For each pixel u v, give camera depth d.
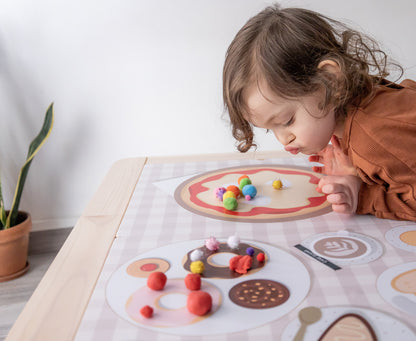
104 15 1.83
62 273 0.62
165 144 2.00
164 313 0.52
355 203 0.78
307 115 0.83
